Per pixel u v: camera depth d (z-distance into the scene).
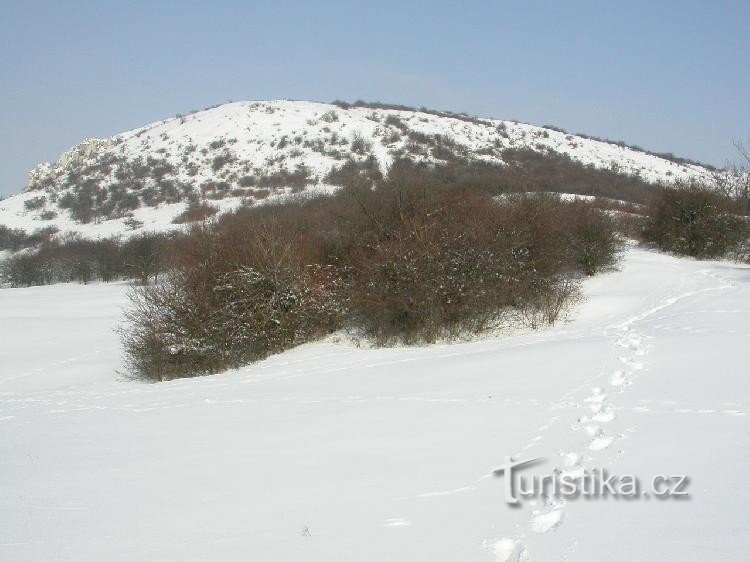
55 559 4.77
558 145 89.94
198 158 96.44
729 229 28.42
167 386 15.25
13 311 35.69
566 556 4.05
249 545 4.72
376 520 5.02
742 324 13.40
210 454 7.61
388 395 10.34
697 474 5.40
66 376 19.78
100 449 8.51
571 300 19.91
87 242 59.75
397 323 18.42
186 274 18.97
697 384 8.58
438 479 5.90
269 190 75.12
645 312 17.78
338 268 20.48
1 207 91.44
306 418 9.22
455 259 17.94
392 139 90.12
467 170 45.72
